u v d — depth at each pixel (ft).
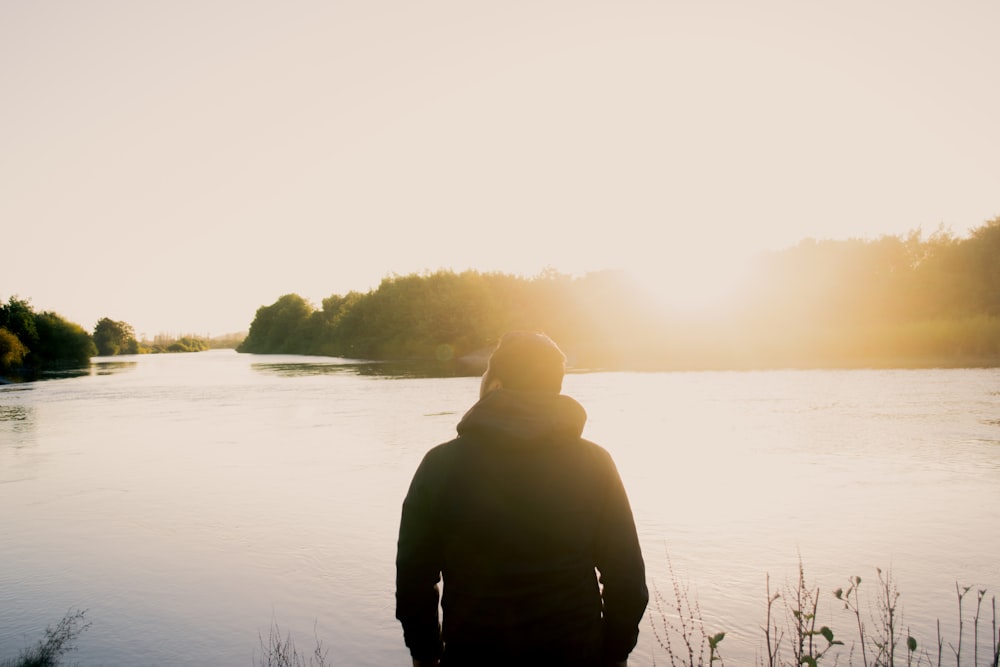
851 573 17.30
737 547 19.62
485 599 5.76
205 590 17.48
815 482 27.43
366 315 277.85
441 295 245.24
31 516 25.72
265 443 42.98
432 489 5.98
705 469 30.55
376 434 45.62
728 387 72.79
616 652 6.15
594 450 6.24
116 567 19.43
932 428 39.88
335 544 21.18
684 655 13.00
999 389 60.34
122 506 27.02
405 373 132.46
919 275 167.63
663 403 58.34
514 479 5.83
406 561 6.06
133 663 13.48
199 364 224.94
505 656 5.68
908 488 25.98
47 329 273.33
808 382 74.90
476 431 6.02
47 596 17.26
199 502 27.32
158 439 46.29
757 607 15.33
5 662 13.56
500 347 6.73
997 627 13.71
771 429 41.65
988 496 24.47
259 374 143.02
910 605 15.06
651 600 15.97
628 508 6.28
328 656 13.67
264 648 14.10
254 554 20.35
